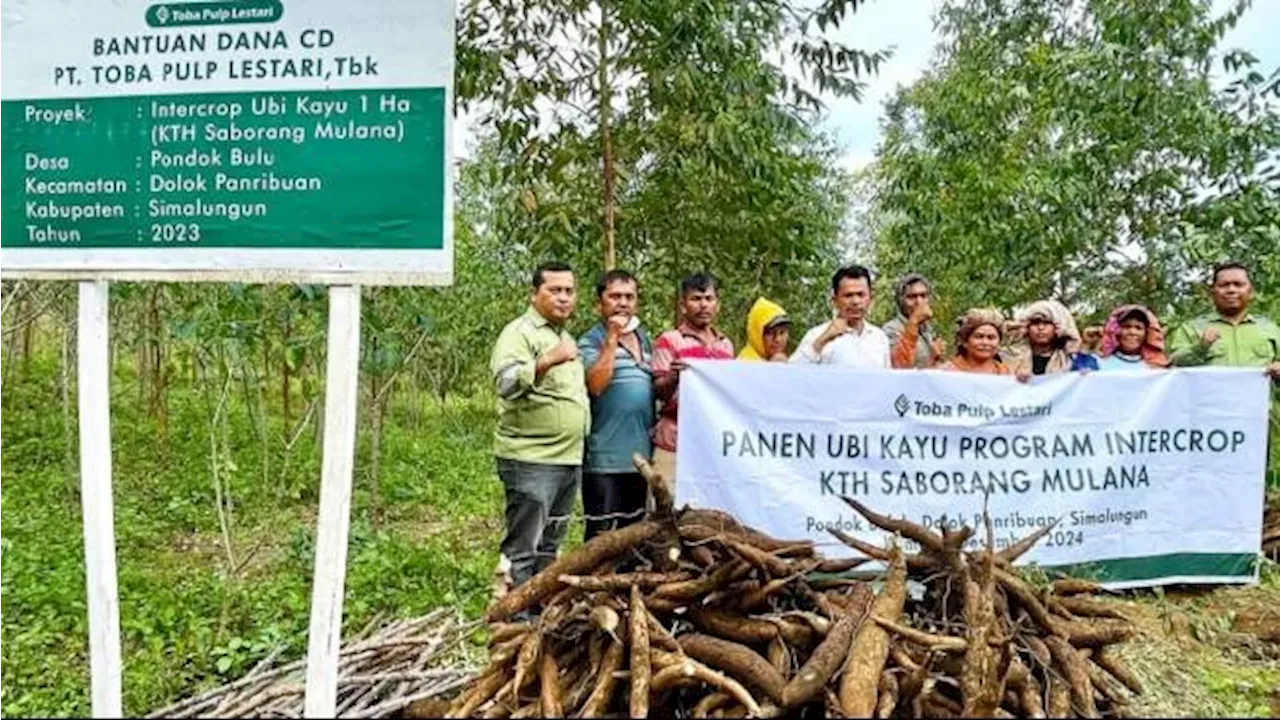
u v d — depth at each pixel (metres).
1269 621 5.61
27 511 8.53
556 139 7.98
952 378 5.49
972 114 10.22
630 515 4.96
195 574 6.77
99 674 4.09
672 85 7.47
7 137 4.36
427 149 4.09
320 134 4.16
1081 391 5.72
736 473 5.26
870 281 5.89
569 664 3.94
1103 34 8.84
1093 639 4.29
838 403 5.35
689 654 3.89
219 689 4.16
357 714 3.89
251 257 4.21
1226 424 5.96
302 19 4.14
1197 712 4.40
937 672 3.84
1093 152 8.69
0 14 4.34
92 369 4.25
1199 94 8.40
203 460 10.71
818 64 7.68
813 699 3.66
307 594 6.02
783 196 8.24
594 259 8.37
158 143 4.25
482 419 15.38
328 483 4.02
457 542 7.69
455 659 4.70
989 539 4.38
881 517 4.46
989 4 11.41
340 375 4.08
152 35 4.25
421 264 4.11
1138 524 5.87
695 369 5.25
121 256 4.29
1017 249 9.05
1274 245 7.98
